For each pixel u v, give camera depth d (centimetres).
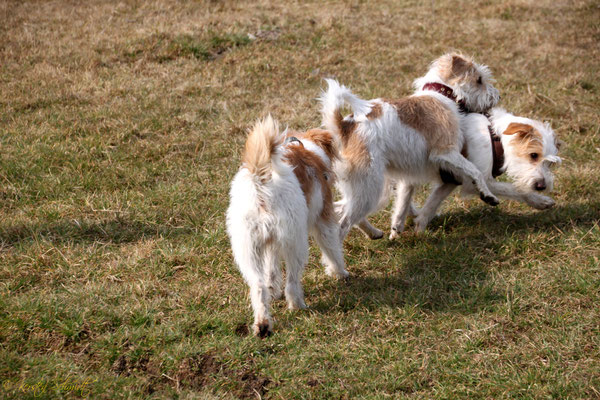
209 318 442
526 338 429
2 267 490
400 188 589
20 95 816
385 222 627
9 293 457
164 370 395
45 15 1119
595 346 418
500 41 1047
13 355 389
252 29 1048
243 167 431
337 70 929
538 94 848
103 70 905
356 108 524
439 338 434
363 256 557
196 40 988
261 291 414
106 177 652
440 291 491
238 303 468
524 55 995
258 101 834
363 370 399
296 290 455
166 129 753
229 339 422
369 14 1155
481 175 549
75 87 848
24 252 514
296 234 420
